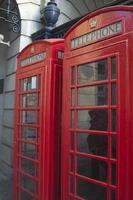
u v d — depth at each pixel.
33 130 4.43
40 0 7.21
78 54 3.53
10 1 7.09
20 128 4.83
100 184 3.17
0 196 6.13
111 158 3.04
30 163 4.48
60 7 7.38
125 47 2.88
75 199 3.51
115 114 3.01
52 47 4.08
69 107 3.66
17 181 4.85
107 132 3.10
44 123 4.09
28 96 4.62
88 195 3.35
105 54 3.13
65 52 3.79
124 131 2.84
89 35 3.38
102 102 3.22
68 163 3.64
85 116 3.46
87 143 3.41
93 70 3.33
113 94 3.04
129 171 2.76
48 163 3.98
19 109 4.88
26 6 7.03
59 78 4.11
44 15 6.86
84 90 3.46
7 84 7.58
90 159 3.36
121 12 2.97
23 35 6.94
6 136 7.46
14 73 7.12
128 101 2.81
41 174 4.09
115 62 3.01
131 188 2.74
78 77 3.54
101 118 3.24
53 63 4.07
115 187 2.95
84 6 8.32
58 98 4.09
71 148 3.62
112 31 3.06
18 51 6.91
